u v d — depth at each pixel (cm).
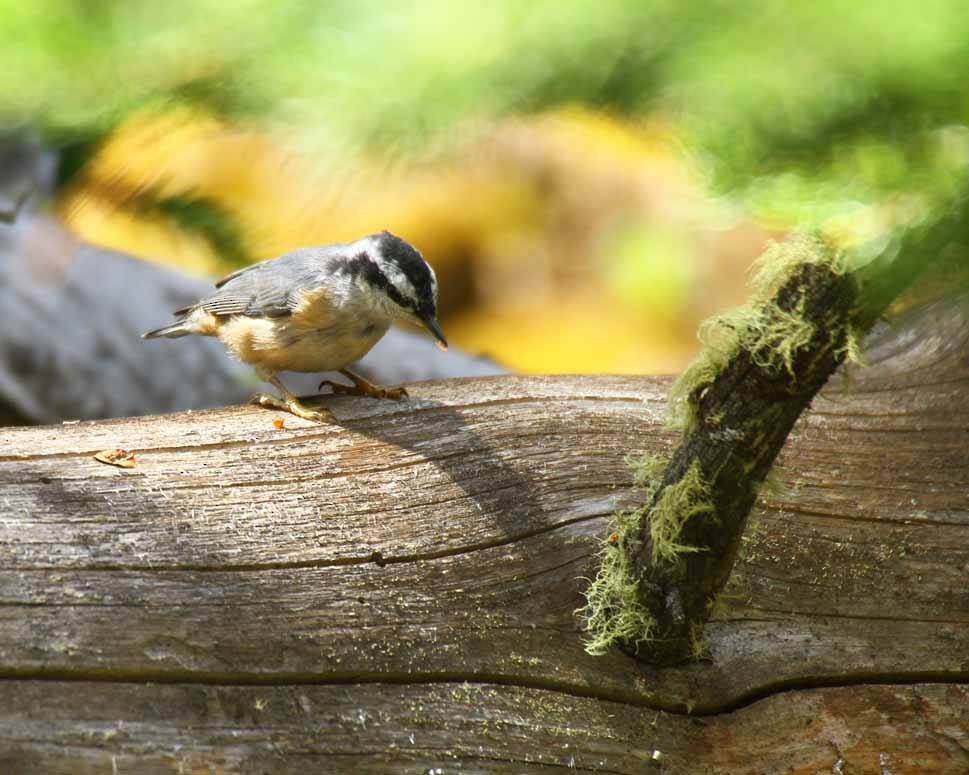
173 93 183
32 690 389
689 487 442
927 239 204
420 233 1545
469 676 464
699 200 171
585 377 658
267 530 483
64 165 657
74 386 928
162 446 516
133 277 947
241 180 737
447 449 561
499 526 525
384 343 1034
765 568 549
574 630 498
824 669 513
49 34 181
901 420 636
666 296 1511
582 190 1620
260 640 437
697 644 493
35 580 419
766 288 397
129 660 408
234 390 958
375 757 425
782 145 164
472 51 167
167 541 458
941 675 520
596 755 461
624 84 163
